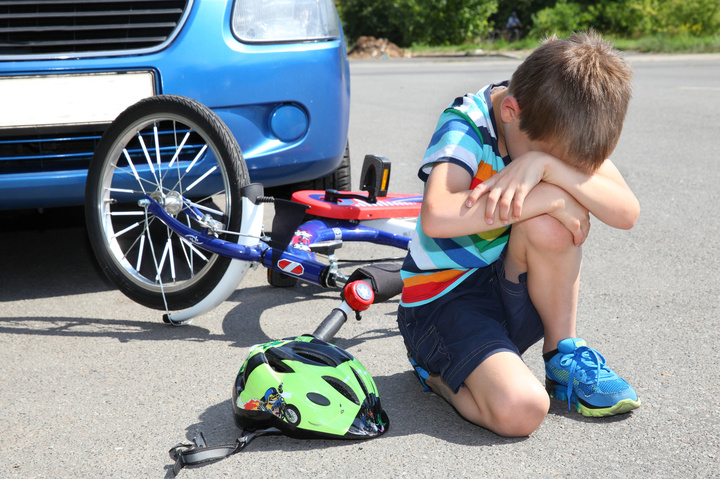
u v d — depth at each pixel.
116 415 1.93
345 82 3.11
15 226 3.95
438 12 32.19
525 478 1.59
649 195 4.41
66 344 2.44
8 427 1.88
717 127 6.89
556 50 1.67
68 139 2.74
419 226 1.95
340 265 3.31
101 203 2.71
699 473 1.60
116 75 2.70
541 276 1.85
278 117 2.89
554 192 1.74
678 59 18.23
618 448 1.71
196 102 2.53
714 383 2.04
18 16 2.61
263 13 2.84
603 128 1.66
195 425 1.87
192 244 2.57
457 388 1.78
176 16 2.76
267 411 1.71
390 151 5.98
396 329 2.53
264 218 4.19
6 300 2.89
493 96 1.89
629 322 2.51
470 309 1.88
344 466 1.64
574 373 1.85
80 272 3.26
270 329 2.55
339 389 1.74
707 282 2.91
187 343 2.43
